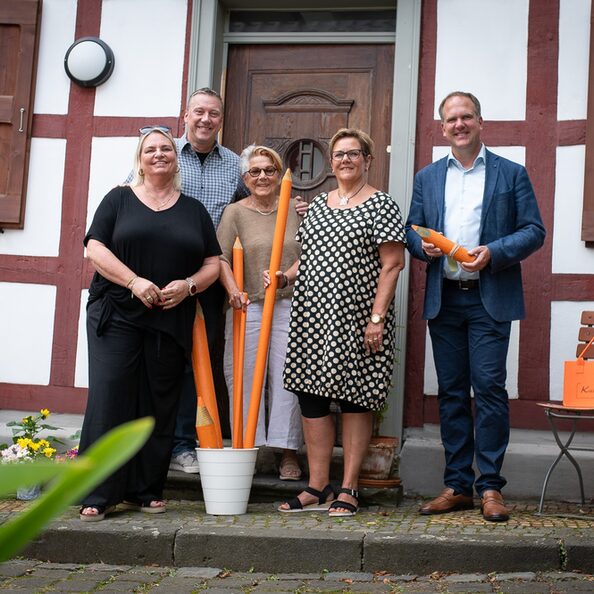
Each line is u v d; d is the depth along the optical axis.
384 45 4.91
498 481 3.56
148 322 3.47
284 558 3.06
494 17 4.57
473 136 3.67
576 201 4.40
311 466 3.72
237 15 5.06
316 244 3.68
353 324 3.57
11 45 4.92
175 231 3.53
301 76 4.99
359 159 3.74
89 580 2.90
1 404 4.82
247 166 4.08
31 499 3.93
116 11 4.90
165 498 4.02
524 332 4.40
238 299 3.81
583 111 4.43
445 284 3.72
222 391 4.65
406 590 2.78
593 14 4.42
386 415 4.38
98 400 3.42
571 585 2.80
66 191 4.86
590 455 4.07
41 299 4.84
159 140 3.57
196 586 2.83
